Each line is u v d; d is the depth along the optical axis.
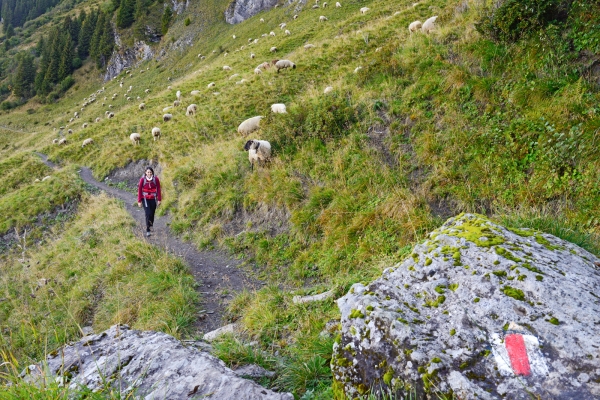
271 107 13.73
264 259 6.78
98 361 2.60
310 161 8.05
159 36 66.62
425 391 1.96
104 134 23.30
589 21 6.53
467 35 9.05
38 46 107.06
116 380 2.32
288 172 8.08
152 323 5.22
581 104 5.64
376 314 2.39
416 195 6.03
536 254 2.59
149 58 63.41
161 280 6.39
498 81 7.18
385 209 5.90
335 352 2.56
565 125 5.48
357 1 29.20
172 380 2.30
